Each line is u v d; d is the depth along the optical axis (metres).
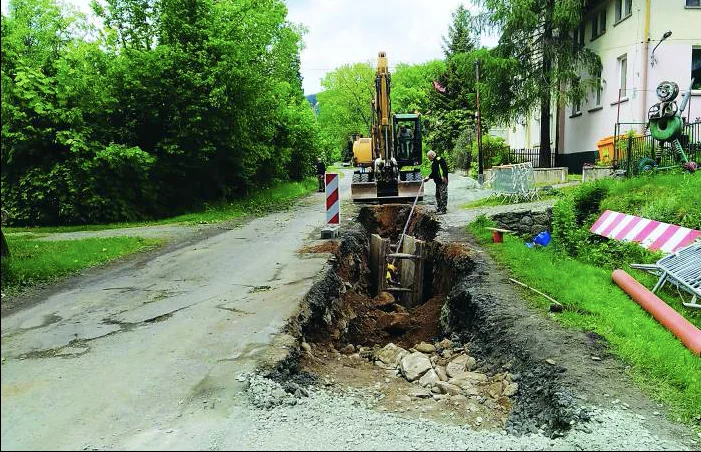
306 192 29.72
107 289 8.02
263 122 22.19
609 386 4.61
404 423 4.09
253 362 5.07
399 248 13.53
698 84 18.59
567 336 5.74
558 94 22.70
